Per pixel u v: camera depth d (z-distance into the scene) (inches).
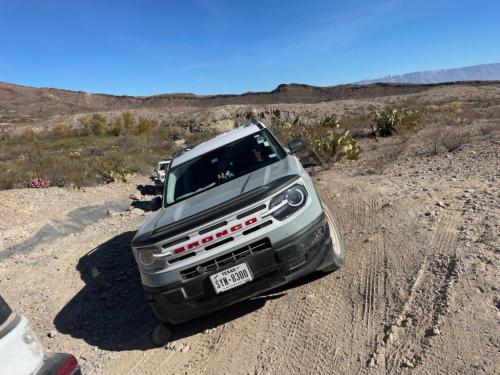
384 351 129.1
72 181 641.6
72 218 458.3
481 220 193.0
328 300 171.2
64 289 265.9
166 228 165.2
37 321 229.1
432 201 239.0
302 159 560.1
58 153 1132.5
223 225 159.2
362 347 135.0
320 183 377.7
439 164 354.6
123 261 299.3
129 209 531.5
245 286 162.2
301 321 162.7
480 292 139.0
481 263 155.1
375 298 160.1
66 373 108.0
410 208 236.4
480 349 114.8
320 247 168.1
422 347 124.1
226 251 158.6
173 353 171.0
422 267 168.6
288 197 164.9
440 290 148.3
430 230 198.8
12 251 354.9
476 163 325.4
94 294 252.8
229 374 146.2
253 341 160.7
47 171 688.4
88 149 1210.0
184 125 2876.5
